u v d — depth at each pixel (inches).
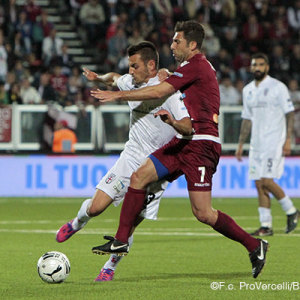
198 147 684.7
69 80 1940.2
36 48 2089.1
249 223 1298.0
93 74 753.0
